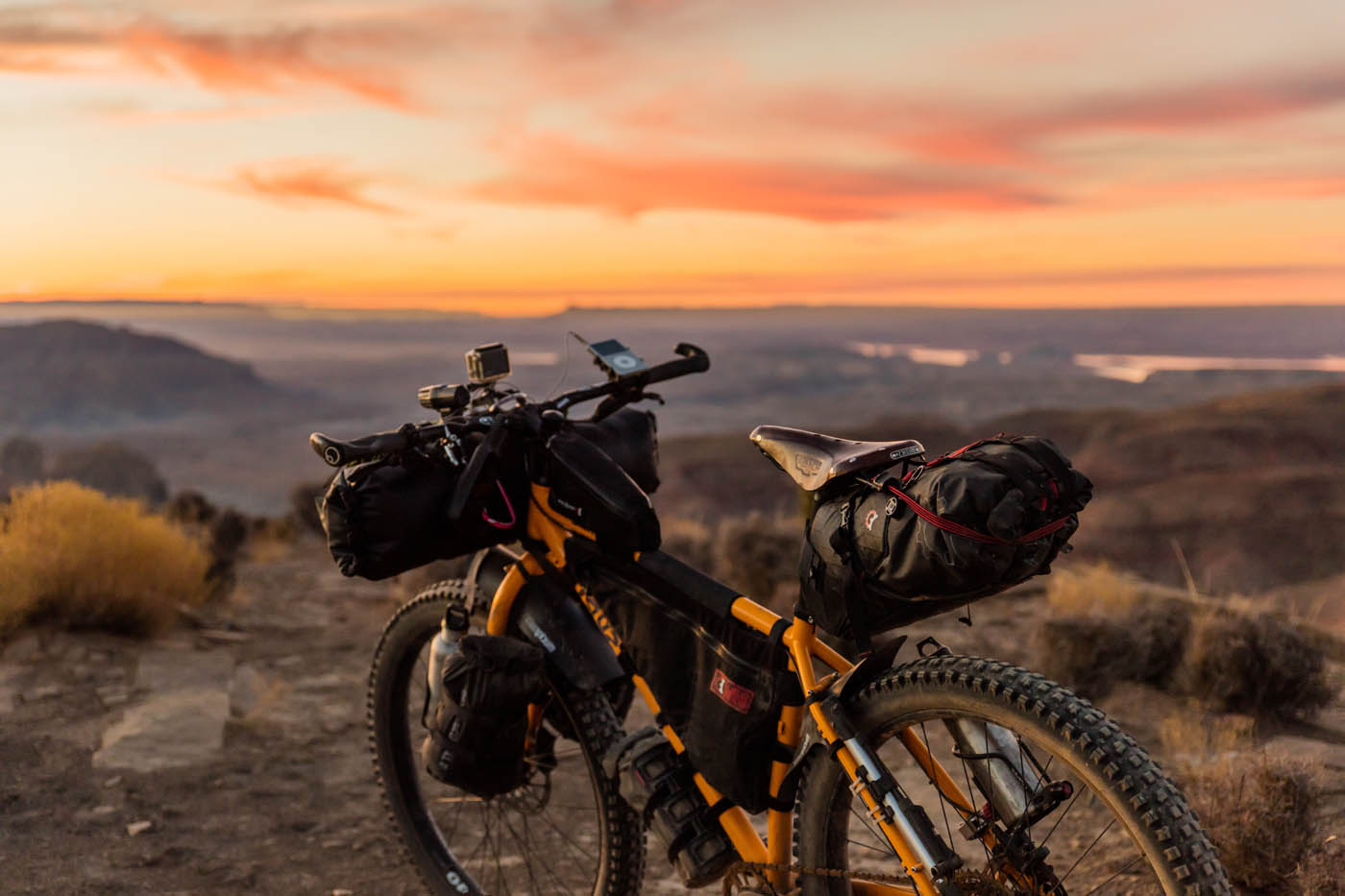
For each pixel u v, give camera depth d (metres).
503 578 3.20
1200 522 92.88
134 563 7.55
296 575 10.88
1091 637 5.77
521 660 2.91
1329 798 4.03
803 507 2.41
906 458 2.16
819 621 2.33
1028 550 1.95
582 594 3.00
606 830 2.98
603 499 2.84
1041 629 5.95
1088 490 1.98
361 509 2.76
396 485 2.78
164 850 4.15
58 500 7.91
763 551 8.92
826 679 2.42
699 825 2.70
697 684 2.69
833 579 2.24
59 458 196.12
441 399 2.93
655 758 2.77
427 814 3.64
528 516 3.05
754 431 2.54
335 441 2.65
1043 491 1.91
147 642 7.22
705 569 9.31
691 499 192.75
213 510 14.38
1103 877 3.54
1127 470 174.12
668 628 2.78
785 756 2.55
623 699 3.24
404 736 3.63
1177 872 1.72
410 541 2.80
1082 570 8.91
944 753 4.55
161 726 5.49
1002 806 2.04
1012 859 2.03
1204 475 125.38
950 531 1.92
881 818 2.19
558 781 4.93
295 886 3.89
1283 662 5.21
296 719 5.89
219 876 3.96
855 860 3.87
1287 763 3.71
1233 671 5.30
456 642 3.27
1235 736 4.80
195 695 6.06
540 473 2.98
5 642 6.71
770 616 2.56
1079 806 4.20
